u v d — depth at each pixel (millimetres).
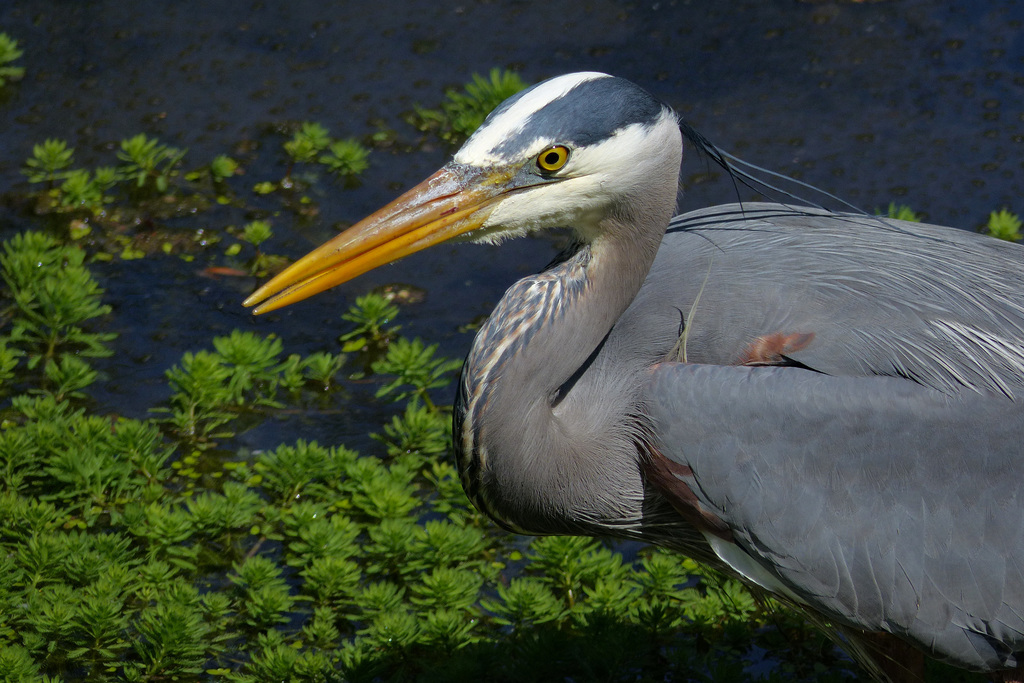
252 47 16625
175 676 8852
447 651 9070
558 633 8883
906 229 8688
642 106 7406
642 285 8031
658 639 9289
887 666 8266
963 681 8867
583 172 7426
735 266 8109
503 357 7684
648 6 17359
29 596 9164
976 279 8008
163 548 9867
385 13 17359
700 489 7574
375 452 11094
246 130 15227
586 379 8023
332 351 12258
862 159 14602
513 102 7535
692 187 14305
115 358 12062
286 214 13953
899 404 7430
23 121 15219
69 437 10539
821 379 7469
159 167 14586
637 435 7859
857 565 7449
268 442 11164
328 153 14852
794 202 13891
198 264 13242
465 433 7891
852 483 7402
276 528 10250
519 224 7637
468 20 17188
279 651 8750
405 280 13234
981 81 15734
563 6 17406
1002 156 14594
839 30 16719
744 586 9258
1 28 16781
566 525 8211
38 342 12023
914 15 16906
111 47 16516
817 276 7910
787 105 15477
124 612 9391
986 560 7387
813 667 9164
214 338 12031
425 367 11469
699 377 7562
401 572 9938
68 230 13547
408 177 14539
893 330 7625
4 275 12664
